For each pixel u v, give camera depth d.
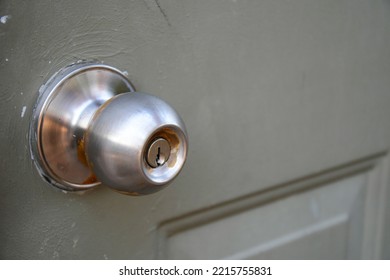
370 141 0.86
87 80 0.50
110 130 0.43
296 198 0.81
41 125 0.48
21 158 0.48
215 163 0.66
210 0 0.59
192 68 0.60
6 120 0.47
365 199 0.92
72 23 0.49
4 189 0.48
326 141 0.79
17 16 0.45
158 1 0.55
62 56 0.49
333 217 0.87
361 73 0.80
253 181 0.71
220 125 0.65
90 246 0.56
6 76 0.46
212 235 0.72
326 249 0.87
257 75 0.67
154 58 0.56
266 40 0.66
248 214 0.76
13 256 0.50
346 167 0.86
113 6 0.51
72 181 0.51
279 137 0.72
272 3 0.66
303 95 0.73
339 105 0.79
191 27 0.58
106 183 0.45
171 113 0.45
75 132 0.48
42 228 0.52
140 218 0.61
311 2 0.70
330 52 0.75
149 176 0.44
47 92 0.48
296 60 0.71
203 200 0.66
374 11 0.78
